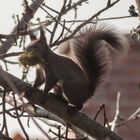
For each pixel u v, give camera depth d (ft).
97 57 40.47
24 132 30.45
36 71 36.88
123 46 39.34
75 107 36.60
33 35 38.22
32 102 34.22
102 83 40.45
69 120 33.60
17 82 32.99
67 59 39.50
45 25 32.55
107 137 32.55
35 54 30.78
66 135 33.27
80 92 39.45
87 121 33.17
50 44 32.68
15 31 33.63
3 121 30.68
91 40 40.11
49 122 37.17
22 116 31.50
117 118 38.96
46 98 34.01
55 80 37.83
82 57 40.40
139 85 37.52
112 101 67.97
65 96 38.88
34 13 33.40
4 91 31.68
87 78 39.96
